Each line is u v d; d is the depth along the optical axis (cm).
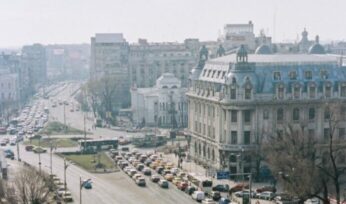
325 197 17200
